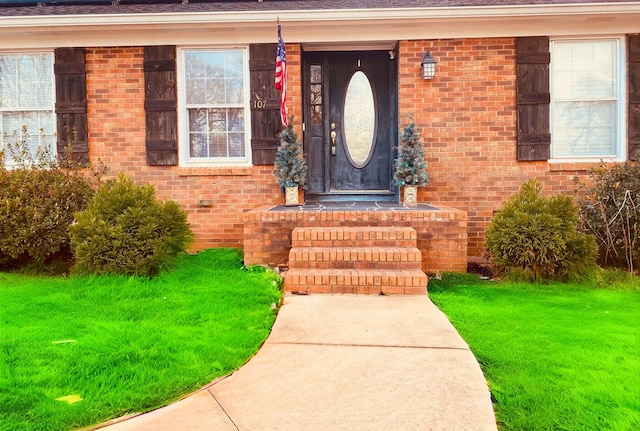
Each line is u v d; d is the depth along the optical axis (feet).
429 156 24.11
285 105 22.76
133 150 24.62
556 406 9.05
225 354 11.55
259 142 24.39
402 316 14.40
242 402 9.30
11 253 19.92
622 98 23.59
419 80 23.95
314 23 23.08
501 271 19.53
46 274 20.83
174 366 10.84
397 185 24.25
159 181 24.67
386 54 26.27
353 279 17.15
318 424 8.45
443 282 18.83
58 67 24.31
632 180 19.88
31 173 20.95
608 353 11.56
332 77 26.53
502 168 23.95
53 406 9.02
